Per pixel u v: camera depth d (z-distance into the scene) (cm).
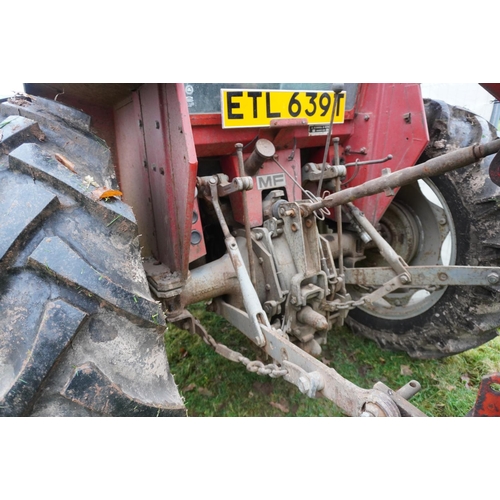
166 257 170
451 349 221
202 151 183
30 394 88
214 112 172
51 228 102
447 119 212
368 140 217
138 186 185
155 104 147
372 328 260
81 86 164
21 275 97
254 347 224
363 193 145
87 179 113
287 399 212
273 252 185
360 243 238
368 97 214
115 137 205
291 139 201
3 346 93
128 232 113
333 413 203
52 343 90
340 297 198
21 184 106
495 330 203
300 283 179
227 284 188
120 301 100
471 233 206
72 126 143
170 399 109
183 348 255
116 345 101
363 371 238
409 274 188
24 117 127
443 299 220
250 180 164
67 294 96
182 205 145
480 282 167
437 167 116
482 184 199
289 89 185
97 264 102
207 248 234
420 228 242
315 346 190
